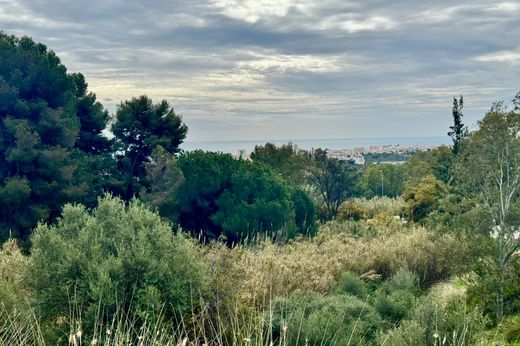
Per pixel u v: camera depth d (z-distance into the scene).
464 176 13.78
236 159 28.84
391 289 14.75
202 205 26.00
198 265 8.48
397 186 56.34
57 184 23.98
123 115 31.83
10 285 7.51
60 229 8.40
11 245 10.60
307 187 34.22
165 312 7.14
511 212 12.75
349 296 11.95
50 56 28.27
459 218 13.93
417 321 8.80
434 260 18.34
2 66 25.55
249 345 4.90
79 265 7.48
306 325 8.12
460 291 14.59
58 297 7.24
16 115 25.45
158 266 7.91
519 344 9.82
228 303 7.95
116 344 4.80
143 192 27.89
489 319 11.58
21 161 23.62
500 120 12.91
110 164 30.55
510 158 12.96
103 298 6.98
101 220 8.65
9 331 5.52
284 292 11.32
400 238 20.19
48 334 6.51
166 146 31.92
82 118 32.00
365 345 8.67
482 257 13.09
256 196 25.69
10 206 22.58
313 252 16.33
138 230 8.41
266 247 14.45
